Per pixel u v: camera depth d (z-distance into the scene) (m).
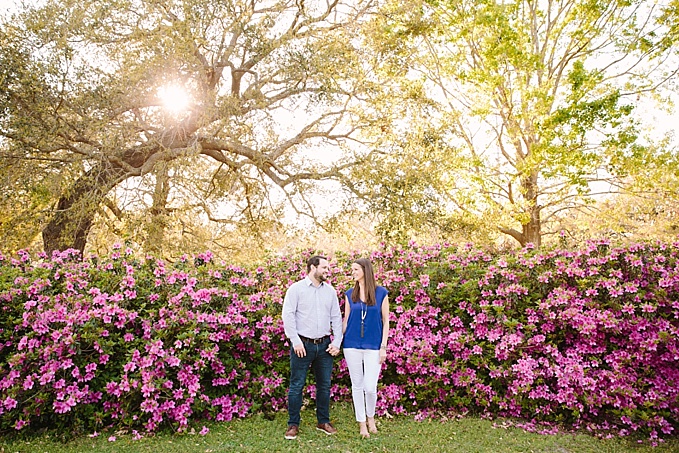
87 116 11.37
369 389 4.76
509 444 4.62
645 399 5.16
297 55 12.47
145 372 4.83
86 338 4.82
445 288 5.92
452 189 15.69
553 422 5.35
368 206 13.36
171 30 11.38
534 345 5.54
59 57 10.98
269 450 4.36
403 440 4.66
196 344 5.23
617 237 6.41
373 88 13.75
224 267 6.15
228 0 12.32
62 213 12.43
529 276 5.97
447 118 14.21
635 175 13.98
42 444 4.48
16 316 5.24
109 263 5.77
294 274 6.46
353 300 4.93
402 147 13.69
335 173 13.81
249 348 5.69
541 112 13.80
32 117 11.07
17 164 11.38
